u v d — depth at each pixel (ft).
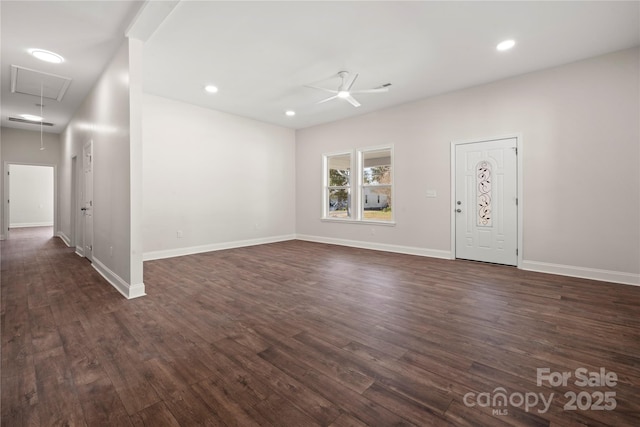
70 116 19.60
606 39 10.66
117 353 6.57
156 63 12.51
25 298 10.11
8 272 13.55
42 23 9.55
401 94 16.17
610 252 11.79
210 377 5.70
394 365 6.10
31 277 12.73
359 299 10.04
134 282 10.29
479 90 14.88
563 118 12.66
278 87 15.16
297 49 11.35
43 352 6.59
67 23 9.57
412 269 14.10
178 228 17.53
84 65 12.45
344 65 12.69
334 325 8.02
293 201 24.44
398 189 18.21
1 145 22.30
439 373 5.82
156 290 11.05
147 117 16.17
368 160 21.62
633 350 6.61
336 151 21.56
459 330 7.66
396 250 18.48
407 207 17.85
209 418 4.63
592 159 12.06
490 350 6.67
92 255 15.03
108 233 12.46
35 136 23.63
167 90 15.67
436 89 15.44
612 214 11.72
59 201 25.02
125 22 9.59
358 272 13.61
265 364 6.15
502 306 9.29
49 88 14.82
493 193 14.66
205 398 5.09
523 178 13.70
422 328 7.80
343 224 21.34
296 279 12.50
